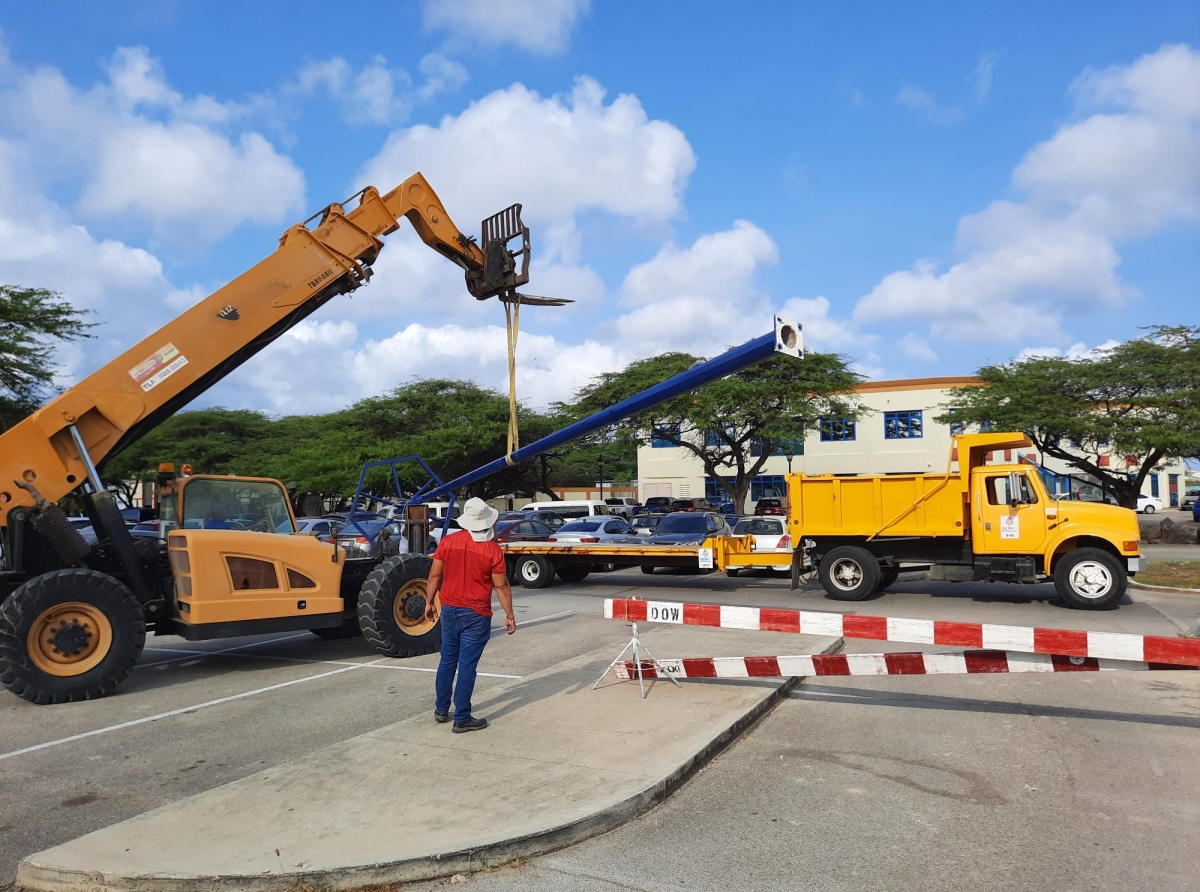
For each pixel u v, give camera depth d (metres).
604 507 29.23
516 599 14.91
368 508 40.44
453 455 40.59
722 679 7.36
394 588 9.22
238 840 4.10
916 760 5.47
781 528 17.88
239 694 7.75
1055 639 5.68
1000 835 4.28
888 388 46.62
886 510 13.88
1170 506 64.38
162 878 3.73
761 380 37.06
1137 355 29.20
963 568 13.59
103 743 6.25
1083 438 30.31
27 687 7.23
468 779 4.88
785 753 5.64
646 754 5.27
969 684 7.54
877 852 4.09
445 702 6.06
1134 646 5.46
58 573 7.50
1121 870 3.87
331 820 4.32
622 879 3.84
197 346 8.92
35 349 26.72
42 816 4.82
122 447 8.96
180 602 8.31
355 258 9.79
